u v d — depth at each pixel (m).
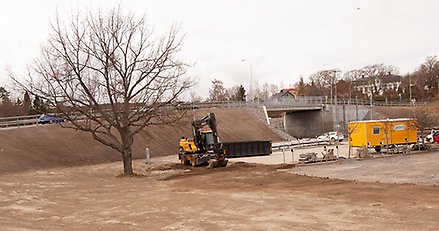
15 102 82.62
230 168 29.12
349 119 82.44
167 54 32.75
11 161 34.22
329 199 15.12
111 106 29.23
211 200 16.19
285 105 77.19
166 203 16.02
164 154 48.53
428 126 48.03
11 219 13.20
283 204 14.64
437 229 10.19
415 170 22.81
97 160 41.19
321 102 83.50
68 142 42.31
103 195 19.12
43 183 23.53
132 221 12.88
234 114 70.56
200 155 31.33
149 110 29.23
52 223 12.82
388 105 97.12
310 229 10.84
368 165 26.80
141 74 28.78
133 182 24.23
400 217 11.65
